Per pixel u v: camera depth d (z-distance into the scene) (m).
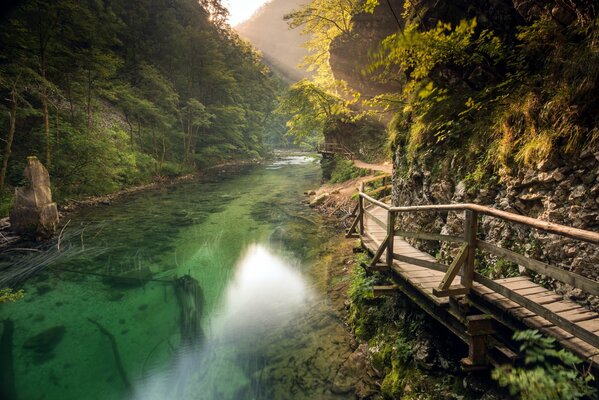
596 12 3.81
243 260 10.23
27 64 16.61
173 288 8.59
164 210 17.02
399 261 5.36
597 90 3.57
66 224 13.86
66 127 17.62
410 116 7.96
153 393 5.09
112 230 13.45
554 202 3.86
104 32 23.97
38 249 11.05
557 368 2.54
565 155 3.81
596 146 3.52
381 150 20.89
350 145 23.94
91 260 10.36
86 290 8.46
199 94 43.03
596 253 3.36
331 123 24.55
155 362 5.77
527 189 4.27
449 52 4.93
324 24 23.47
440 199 5.96
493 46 4.85
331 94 23.44
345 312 6.59
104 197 19.30
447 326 3.86
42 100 16.50
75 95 21.53
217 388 5.09
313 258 9.88
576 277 2.50
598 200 3.42
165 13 43.34
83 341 6.39
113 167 19.70
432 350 4.32
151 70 31.94
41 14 16.59
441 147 6.26
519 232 4.34
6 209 13.15
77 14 19.00
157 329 6.77
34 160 11.67
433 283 4.35
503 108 4.95
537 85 4.50
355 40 20.06
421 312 4.81
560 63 4.16
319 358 5.44
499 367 3.18
